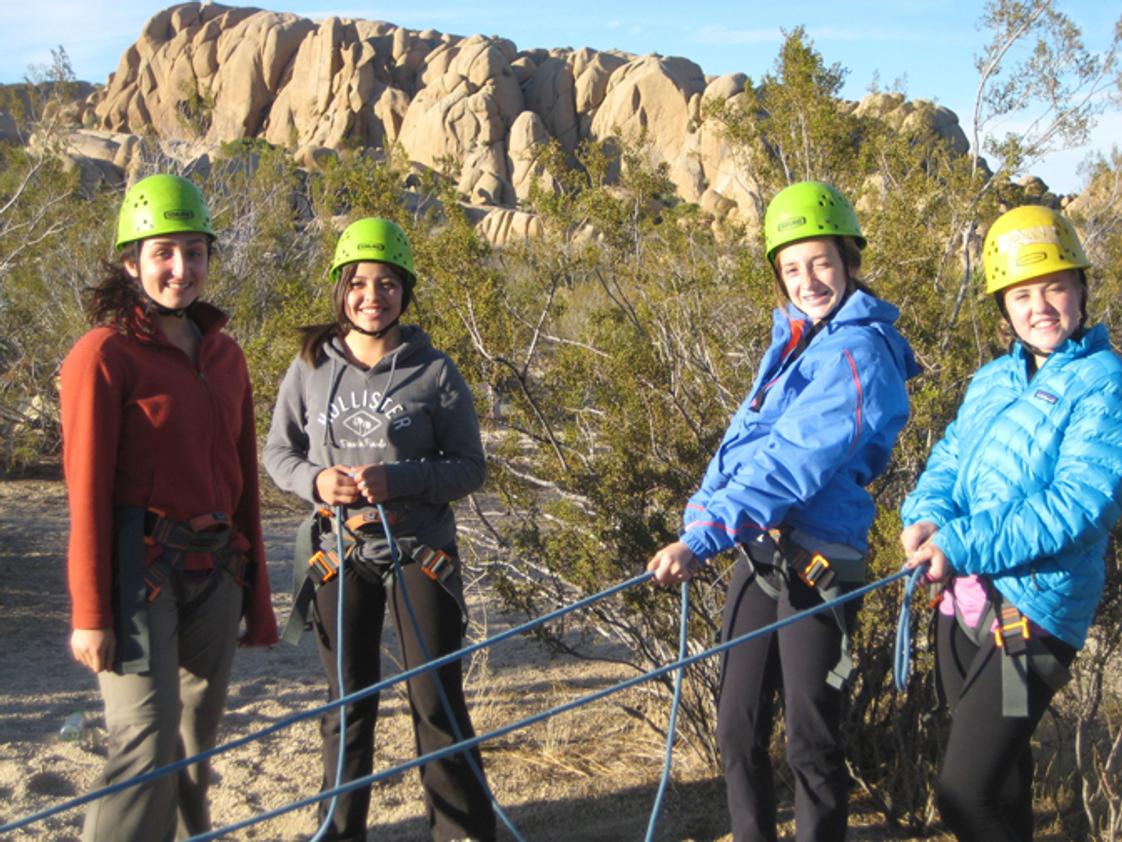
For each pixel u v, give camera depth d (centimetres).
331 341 402
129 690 322
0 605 711
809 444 324
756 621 346
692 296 557
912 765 439
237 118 6031
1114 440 301
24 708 545
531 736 520
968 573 305
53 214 1335
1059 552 302
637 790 468
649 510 500
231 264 1255
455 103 5403
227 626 348
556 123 5450
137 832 316
